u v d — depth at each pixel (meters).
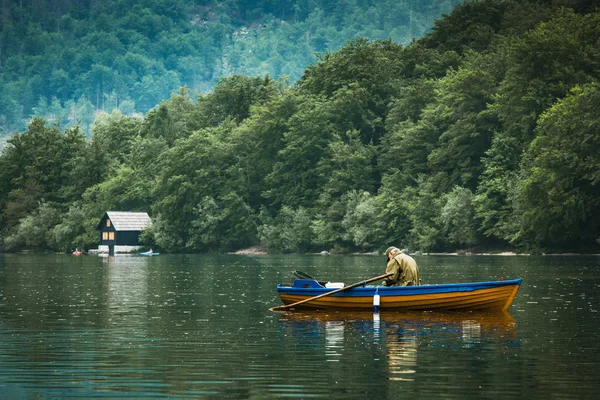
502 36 162.50
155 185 180.38
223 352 25.19
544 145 109.12
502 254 121.69
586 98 107.19
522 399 18.56
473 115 132.00
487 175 133.25
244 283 58.34
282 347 26.17
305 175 163.38
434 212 133.38
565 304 39.66
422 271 68.38
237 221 169.00
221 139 182.62
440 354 24.50
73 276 69.31
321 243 152.38
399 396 18.91
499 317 34.41
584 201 108.75
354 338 28.16
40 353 25.14
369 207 144.62
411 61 182.25
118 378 21.17
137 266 93.44
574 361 23.17
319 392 19.36
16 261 116.31
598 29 126.12
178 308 39.19
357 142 159.75
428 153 146.75
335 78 175.62
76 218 190.25
